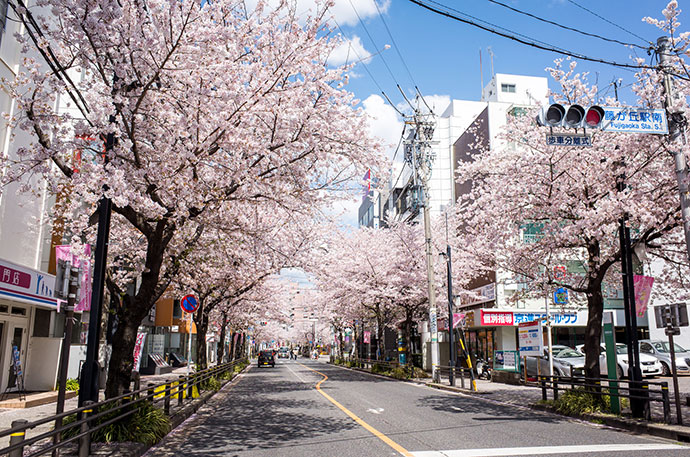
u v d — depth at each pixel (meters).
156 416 9.28
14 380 15.28
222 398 16.91
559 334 28.19
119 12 7.47
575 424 10.55
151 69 8.34
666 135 10.57
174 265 11.60
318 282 32.94
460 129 42.38
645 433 9.38
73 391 16.50
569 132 9.49
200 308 20.64
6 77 13.20
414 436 9.10
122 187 7.30
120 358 9.12
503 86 44.72
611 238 13.34
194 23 8.30
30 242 14.88
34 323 16.41
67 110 15.46
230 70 8.36
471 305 32.72
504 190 13.02
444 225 27.64
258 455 7.70
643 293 10.91
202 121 8.68
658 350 22.89
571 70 13.25
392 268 27.77
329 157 10.55
